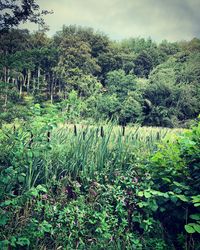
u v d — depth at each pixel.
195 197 3.36
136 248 3.74
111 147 5.45
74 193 4.36
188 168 3.99
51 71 36.31
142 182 4.38
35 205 4.01
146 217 4.19
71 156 5.02
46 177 4.39
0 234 3.50
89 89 24.66
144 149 5.58
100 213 3.99
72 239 3.74
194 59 51.97
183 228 4.00
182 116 40.28
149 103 35.56
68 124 5.80
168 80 43.16
